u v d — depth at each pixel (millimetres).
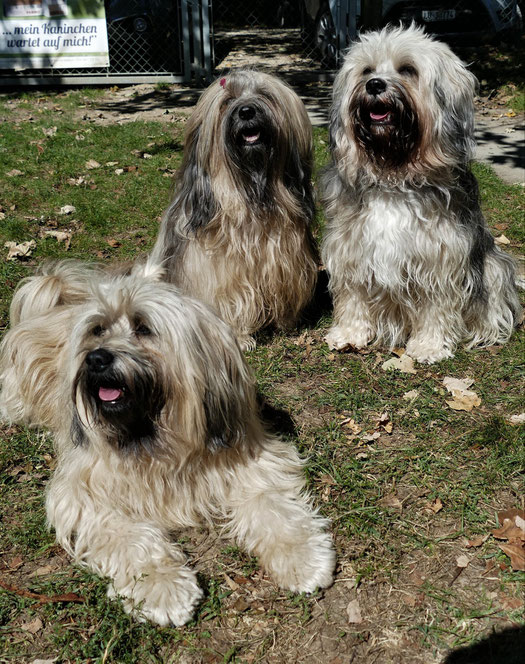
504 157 2551
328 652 893
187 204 1456
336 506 1093
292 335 1556
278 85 1398
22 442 1240
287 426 1266
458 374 1394
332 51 3766
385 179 1299
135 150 2604
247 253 1429
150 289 994
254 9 5090
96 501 1042
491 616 921
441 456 1184
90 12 3607
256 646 900
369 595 957
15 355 1248
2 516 1092
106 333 982
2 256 1810
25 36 3633
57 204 2109
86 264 1370
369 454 1193
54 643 903
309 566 964
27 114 3242
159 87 3699
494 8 3762
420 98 1245
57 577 990
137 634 911
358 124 1295
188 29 3721
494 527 1045
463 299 1405
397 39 1286
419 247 1319
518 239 1909
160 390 983
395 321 1477
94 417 1010
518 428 1227
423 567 992
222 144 1368
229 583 974
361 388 1364
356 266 1388
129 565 965
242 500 1067
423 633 906
